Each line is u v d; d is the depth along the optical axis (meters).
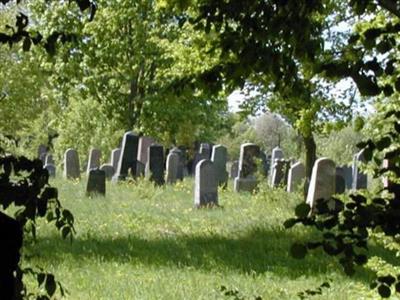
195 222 18.44
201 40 5.13
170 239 15.66
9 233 3.26
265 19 4.54
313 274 12.25
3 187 4.50
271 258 13.62
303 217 4.06
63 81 46.62
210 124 48.19
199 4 4.79
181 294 10.65
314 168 19.86
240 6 4.58
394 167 4.28
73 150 33.50
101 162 37.78
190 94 5.02
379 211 3.92
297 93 4.83
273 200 22.62
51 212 4.78
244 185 27.67
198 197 21.47
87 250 13.70
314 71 4.48
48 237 14.34
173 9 5.09
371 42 4.16
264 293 10.53
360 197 4.04
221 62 4.83
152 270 12.41
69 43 4.94
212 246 14.90
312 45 4.51
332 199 4.07
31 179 4.57
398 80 4.16
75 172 33.34
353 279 11.14
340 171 25.09
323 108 15.00
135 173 31.53
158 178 29.36
